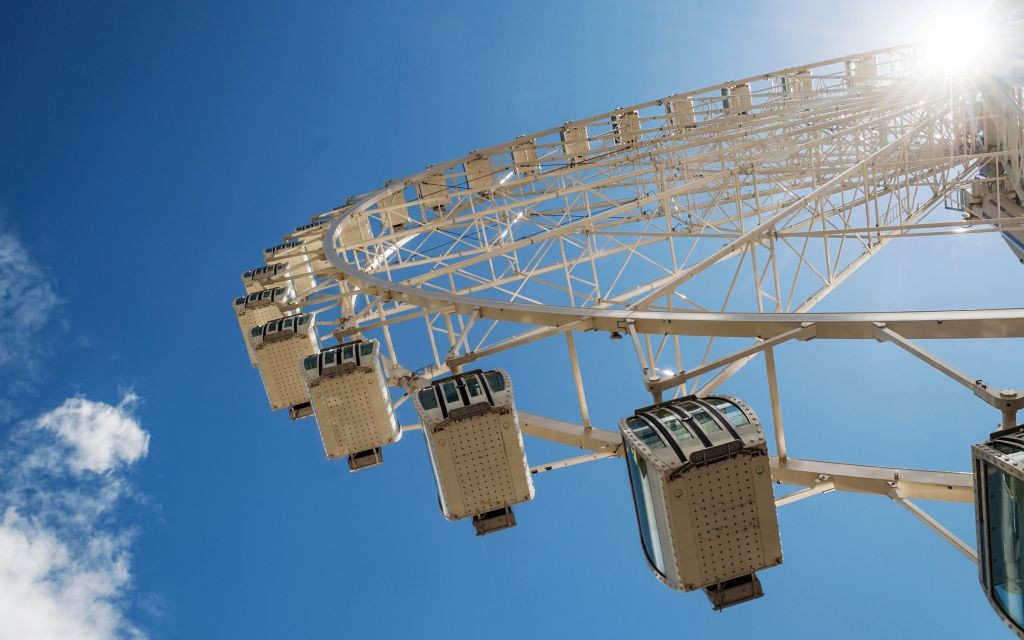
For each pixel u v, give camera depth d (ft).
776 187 89.40
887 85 106.22
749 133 95.55
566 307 53.16
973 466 30.63
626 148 115.03
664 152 102.06
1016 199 88.99
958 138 95.76
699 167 104.12
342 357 59.16
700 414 35.47
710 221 89.81
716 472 33.35
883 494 43.57
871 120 85.51
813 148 94.73
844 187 82.74
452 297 63.05
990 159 92.12
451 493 44.14
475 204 126.41
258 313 90.43
